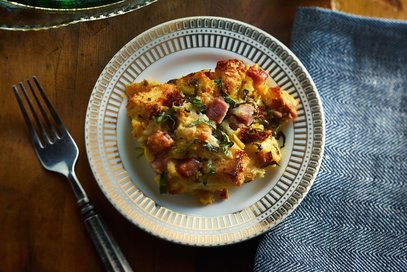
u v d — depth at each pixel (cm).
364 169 39
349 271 37
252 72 37
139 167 36
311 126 37
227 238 34
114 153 36
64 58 38
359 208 38
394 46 41
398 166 39
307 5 41
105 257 35
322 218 38
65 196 37
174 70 38
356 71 41
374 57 41
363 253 38
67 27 39
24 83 38
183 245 37
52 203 37
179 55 38
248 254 37
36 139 37
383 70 41
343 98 40
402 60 41
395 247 38
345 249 37
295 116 37
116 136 37
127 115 37
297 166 36
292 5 41
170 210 36
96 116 36
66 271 36
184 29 38
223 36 38
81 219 37
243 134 36
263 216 35
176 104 35
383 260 38
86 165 37
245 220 35
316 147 36
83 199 36
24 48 38
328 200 38
